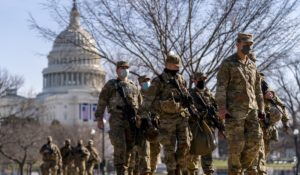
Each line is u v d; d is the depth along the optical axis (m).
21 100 85.31
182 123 9.75
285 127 11.66
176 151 9.76
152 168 12.73
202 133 10.17
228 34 18.47
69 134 106.69
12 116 73.88
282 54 18.62
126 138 11.15
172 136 9.69
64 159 28.55
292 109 62.97
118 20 18.59
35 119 86.75
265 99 11.29
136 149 12.38
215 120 10.98
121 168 11.00
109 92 11.34
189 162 11.16
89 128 113.94
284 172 61.16
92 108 91.50
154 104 9.84
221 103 8.84
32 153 82.25
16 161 79.12
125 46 18.84
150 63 18.61
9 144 77.50
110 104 11.24
